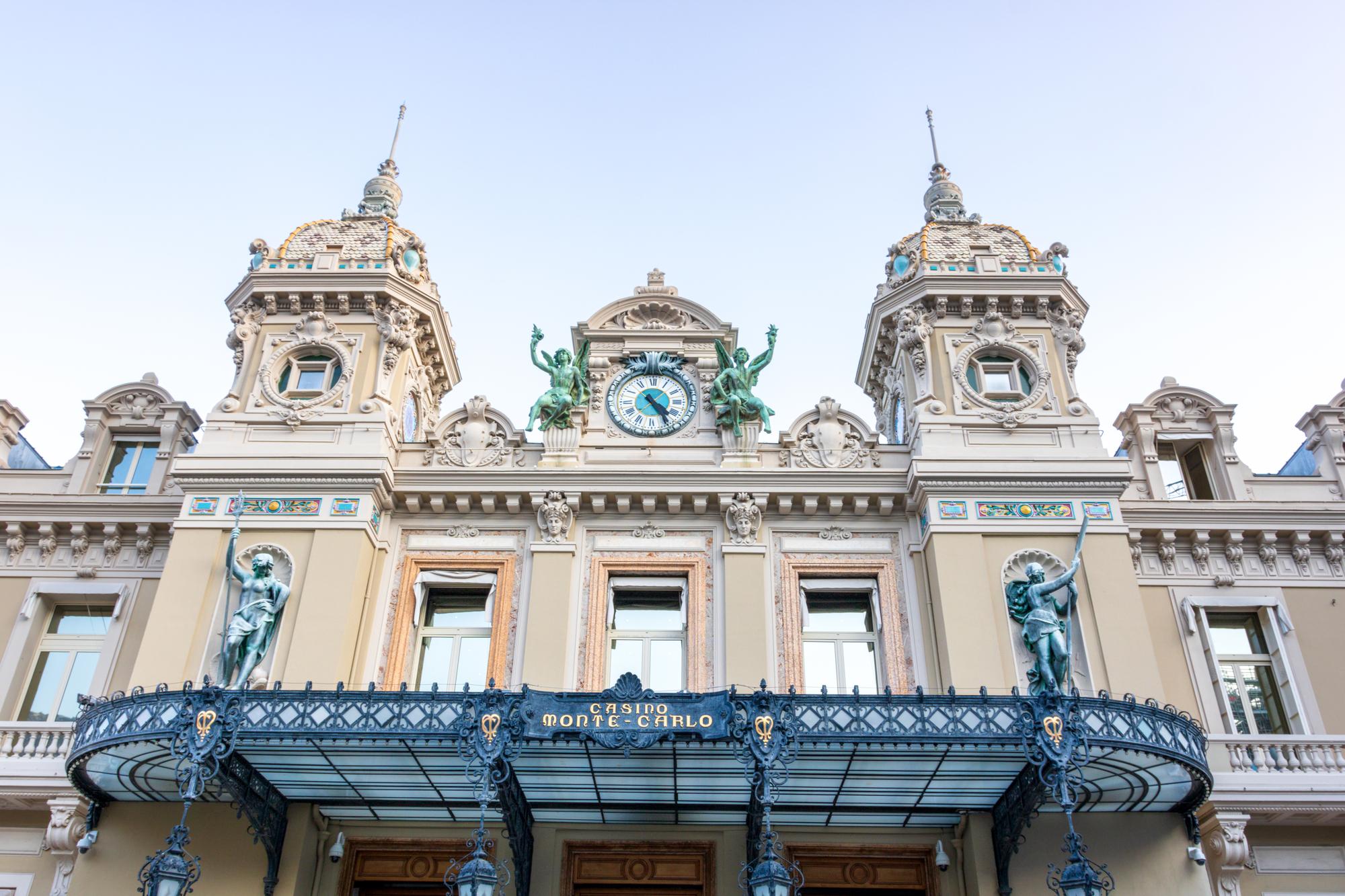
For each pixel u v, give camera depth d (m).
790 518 20.66
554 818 17.62
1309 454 23.08
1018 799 15.86
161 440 22.92
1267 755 18.12
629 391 22.39
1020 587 19.05
